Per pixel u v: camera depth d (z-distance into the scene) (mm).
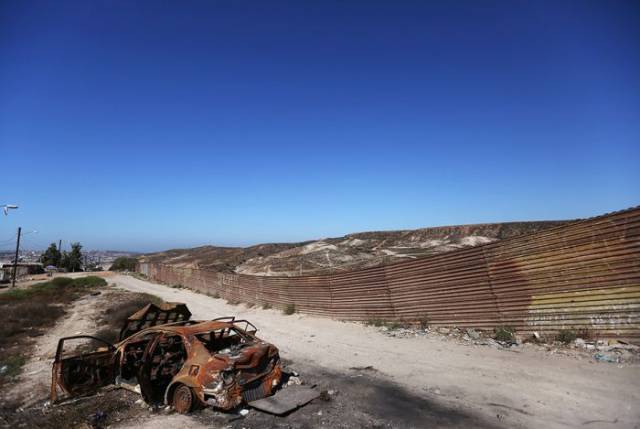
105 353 8258
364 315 15602
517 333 10492
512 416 6160
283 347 12445
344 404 7031
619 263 8648
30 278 69875
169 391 7160
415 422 6141
